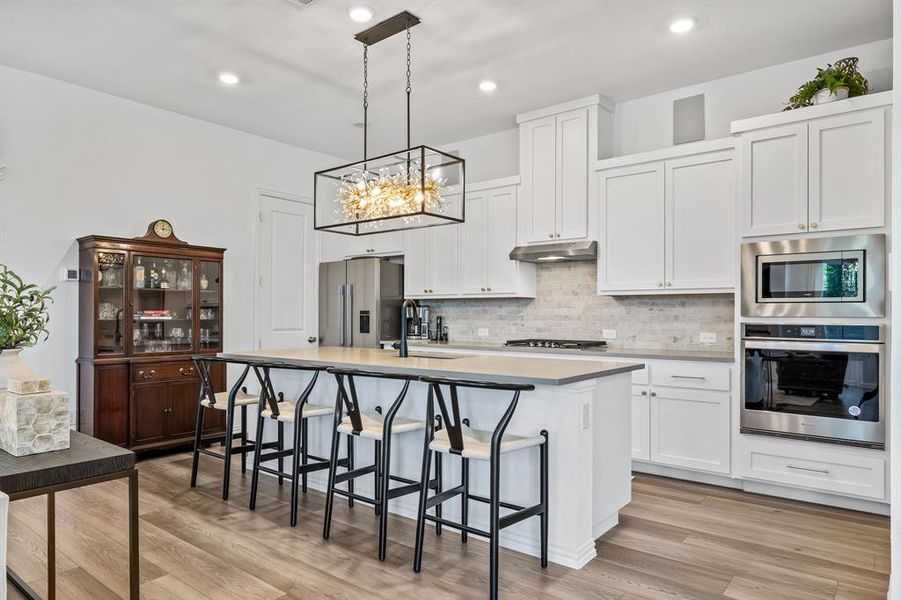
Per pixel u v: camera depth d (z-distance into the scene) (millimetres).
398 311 6090
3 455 1665
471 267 5395
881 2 3221
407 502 3250
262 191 5711
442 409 2453
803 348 3436
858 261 3275
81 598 2271
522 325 5414
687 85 4418
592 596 2312
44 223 4242
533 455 2738
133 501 1730
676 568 2570
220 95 4613
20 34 3584
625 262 4418
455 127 5445
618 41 3689
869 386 3230
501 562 2635
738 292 3717
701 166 4059
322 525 3084
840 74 3404
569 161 4730
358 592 2338
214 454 3625
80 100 4434
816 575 2502
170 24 3463
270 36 3617
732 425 3697
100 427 4195
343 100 4723
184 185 5082
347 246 6613
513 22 3443
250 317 5578
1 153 4047
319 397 3807
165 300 4703
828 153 3408
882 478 3191
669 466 4020
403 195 3301
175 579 2443
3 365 1856
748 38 3656
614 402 3014
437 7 3273
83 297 4328
